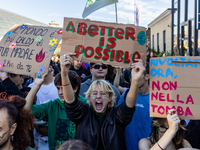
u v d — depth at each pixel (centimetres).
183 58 188
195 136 245
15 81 300
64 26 216
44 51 250
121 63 216
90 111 229
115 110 227
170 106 189
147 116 265
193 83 188
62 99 255
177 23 1066
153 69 200
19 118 179
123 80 488
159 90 195
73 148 141
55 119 259
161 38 2056
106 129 216
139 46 218
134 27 219
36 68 246
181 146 207
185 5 954
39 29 273
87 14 317
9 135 170
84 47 215
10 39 274
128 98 210
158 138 206
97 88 224
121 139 218
